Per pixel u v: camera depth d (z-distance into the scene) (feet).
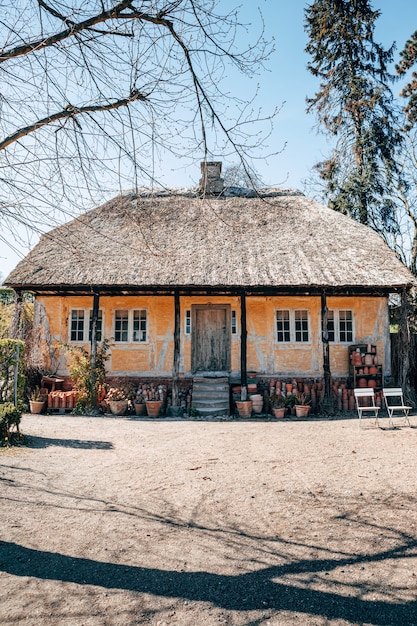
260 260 46.39
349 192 73.97
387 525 16.78
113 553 14.51
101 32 15.16
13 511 17.39
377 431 35.04
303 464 25.04
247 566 13.89
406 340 46.09
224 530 16.40
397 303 72.90
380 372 46.96
